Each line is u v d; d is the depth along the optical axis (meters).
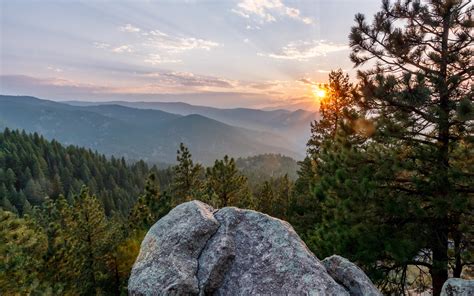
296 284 6.89
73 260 20.48
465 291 7.44
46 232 20.36
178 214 8.90
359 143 13.07
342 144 13.11
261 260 7.57
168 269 7.26
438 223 11.52
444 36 11.84
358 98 12.73
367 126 12.17
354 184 11.84
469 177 10.05
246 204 29.77
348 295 6.77
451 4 10.85
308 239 17.12
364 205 11.78
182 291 6.84
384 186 11.98
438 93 11.13
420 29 12.47
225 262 7.52
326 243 13.07
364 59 13.62
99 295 20.28
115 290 22.44
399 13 12.49
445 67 11.57
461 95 10.87
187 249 7.82
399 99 10.85
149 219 21.77
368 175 11.98
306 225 23.02
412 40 12.55
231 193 29.09
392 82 11.23
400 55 12.47
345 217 12.14
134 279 7.45
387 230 11.73
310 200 23.47
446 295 7.75
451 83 10.58
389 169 11.51
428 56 11.66
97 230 23.84
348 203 11.91
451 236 11.88
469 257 10.76
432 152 11.15
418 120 11.68
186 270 7.25
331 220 13.55
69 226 23.27
